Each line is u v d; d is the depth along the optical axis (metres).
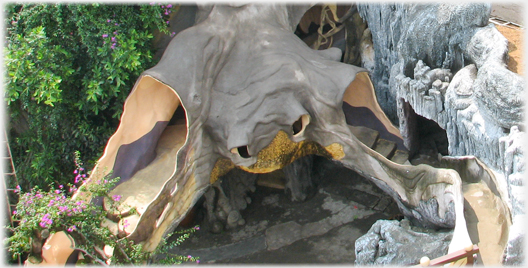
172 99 10.32
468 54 9.18
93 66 11.15
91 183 9.41
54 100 10.49
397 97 10.33
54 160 11.84
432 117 9.60
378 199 12.62
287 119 9.74
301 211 12.63
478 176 9.38
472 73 9.03
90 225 8.38
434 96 9.40
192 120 9.53
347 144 10.20
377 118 11.41
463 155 9.57
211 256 11.77
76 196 9.20
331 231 12.02
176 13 11.41
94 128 11.79
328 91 9.93
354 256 11.37
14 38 10.83
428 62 9.76
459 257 7.05
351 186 13.07
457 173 9.13
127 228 9.36
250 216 12.66
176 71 9.62
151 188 10.09
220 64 10.05
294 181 12.77
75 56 11.20
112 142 10.09
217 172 10.43
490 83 8.23
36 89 10.85
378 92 12.21
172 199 9.56
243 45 10.22
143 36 10.89
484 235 8.74
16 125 12.32
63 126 11.73
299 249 11.70
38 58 10.52
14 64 10.38
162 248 9.24
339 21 12.74
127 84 11.33
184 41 9.91
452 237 8.95
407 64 9.92
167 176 10.27
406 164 10.95
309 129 10.22
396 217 11.52
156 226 9.39
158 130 10.41
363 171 10.45
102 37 10.72
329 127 10.09
